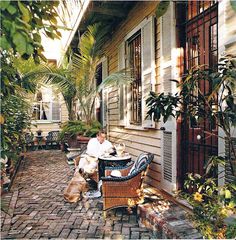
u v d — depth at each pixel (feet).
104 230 11.30
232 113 6.79
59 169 25.49
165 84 13.58
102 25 22.07
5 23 4.61
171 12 12.88
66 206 14.42
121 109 20.94
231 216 7.87
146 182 16.46
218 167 8.79
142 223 11.82
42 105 43.75
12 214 13.10
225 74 6.37
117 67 22.81
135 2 17.75
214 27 10.72
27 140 36.86
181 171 12.80
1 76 6.85
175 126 12.78
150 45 15.34
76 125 28.60
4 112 8.27
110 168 14.90
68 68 27.63
